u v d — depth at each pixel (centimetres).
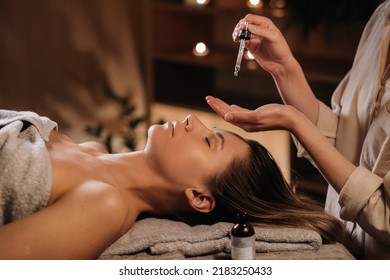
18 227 126
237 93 354
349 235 158
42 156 141
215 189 155
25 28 326
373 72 153
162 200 158
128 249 141
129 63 364
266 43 166
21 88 331
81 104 351
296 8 285
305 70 292
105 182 151
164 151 154
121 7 354
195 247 142
